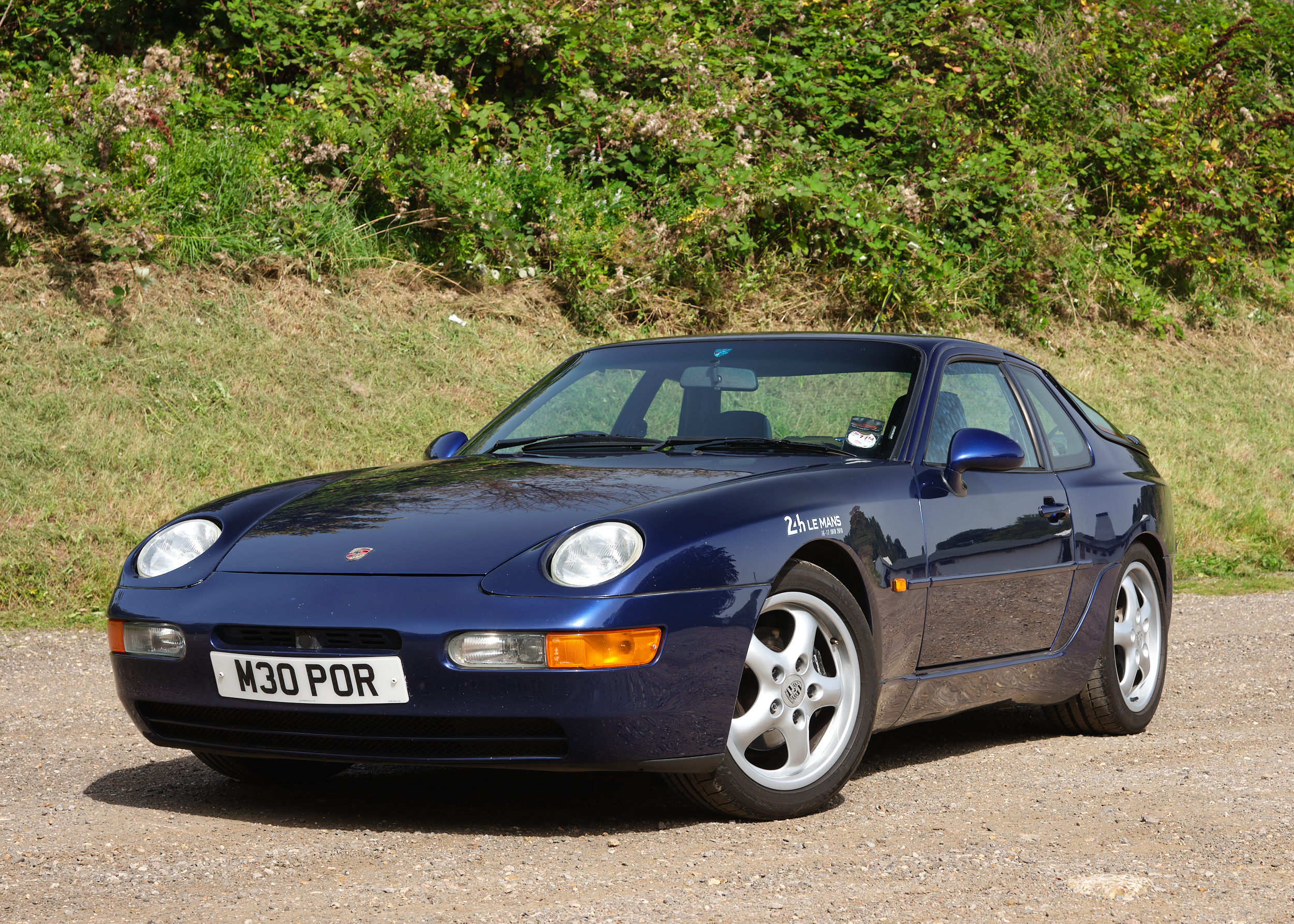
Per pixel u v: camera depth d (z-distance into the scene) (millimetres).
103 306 9336
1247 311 15859
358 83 11555
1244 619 7688
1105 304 14742
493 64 12766
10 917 2441
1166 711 5207
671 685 2990
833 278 12742
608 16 13664
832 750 3410
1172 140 16469
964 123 14883
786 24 15445
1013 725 4891
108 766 4000
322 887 2662
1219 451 12570
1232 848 2984
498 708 2920
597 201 12117
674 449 3939
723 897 2602
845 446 3914
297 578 3168
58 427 8227
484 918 2453
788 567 3291
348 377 9633
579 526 3119
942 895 2619
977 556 3896
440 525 3268
